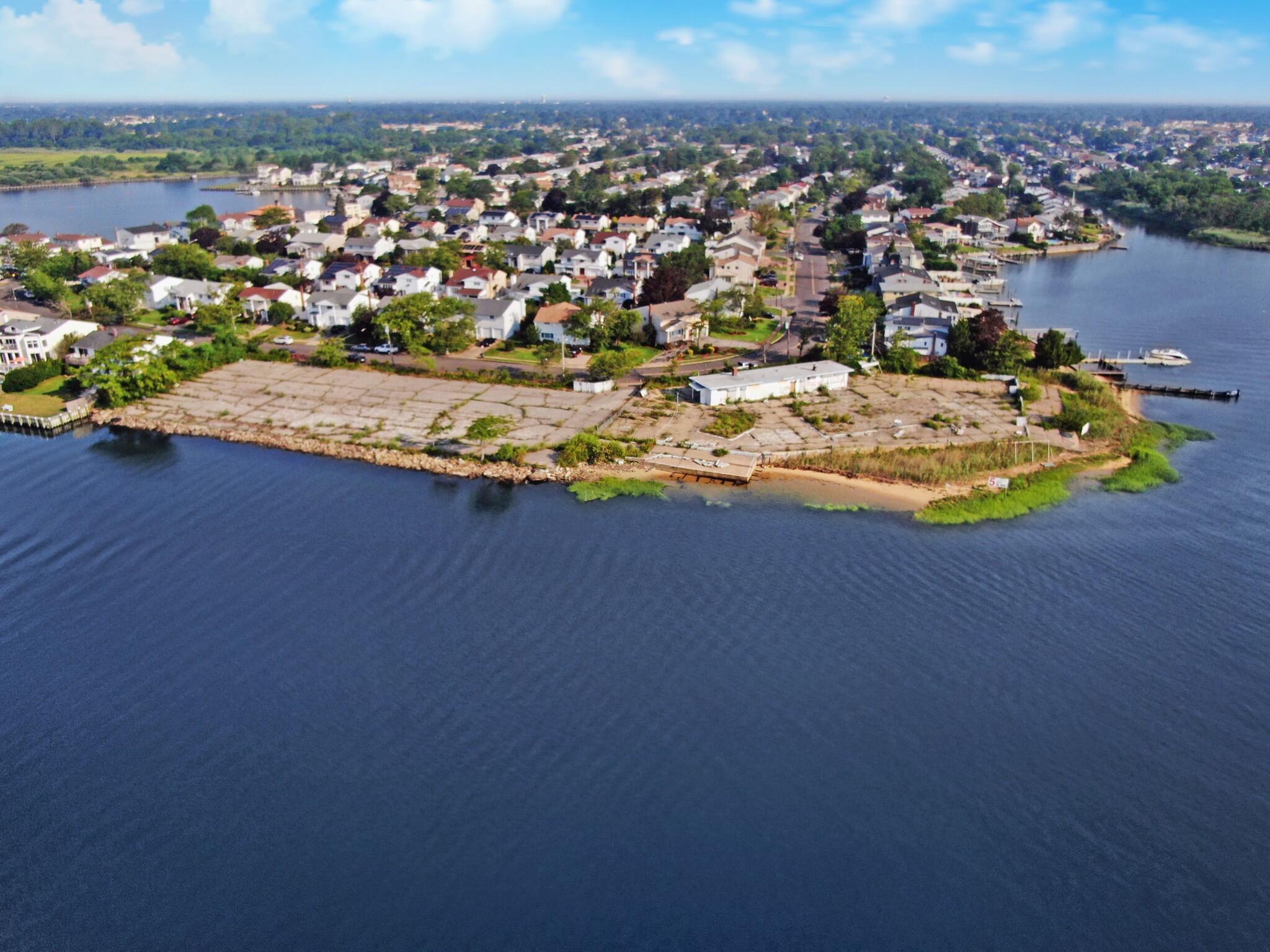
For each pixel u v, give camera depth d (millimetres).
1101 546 63594
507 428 83812
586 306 113938
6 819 39656
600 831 38531
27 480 74438
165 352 97625
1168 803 40156
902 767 42031
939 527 66375
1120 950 33656
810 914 34875
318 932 34281
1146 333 124375
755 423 85125
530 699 46375
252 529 65375
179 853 37844
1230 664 49562
